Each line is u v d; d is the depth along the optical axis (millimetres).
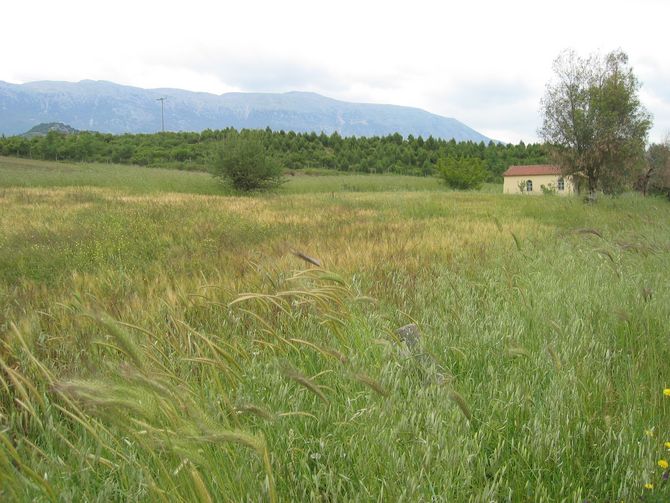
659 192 38875
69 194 23719
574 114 24656
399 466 2359
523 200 24484
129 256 8375
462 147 88062
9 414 3018
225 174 32375
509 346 3752
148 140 84312
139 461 2412
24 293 5820
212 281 5840
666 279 6289
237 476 2150
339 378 3258
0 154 69812
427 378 3357
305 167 74125
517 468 2525
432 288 6047
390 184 47031
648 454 2557
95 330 4148
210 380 3119
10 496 1785
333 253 7910
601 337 4387
